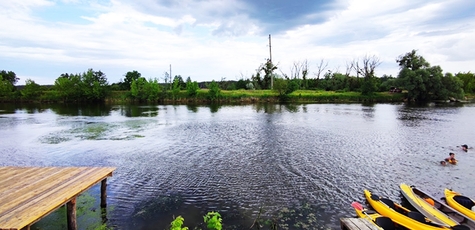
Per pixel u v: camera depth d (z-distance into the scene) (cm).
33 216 841
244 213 1253
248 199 1398
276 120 4212
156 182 1620
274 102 7962
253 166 1916
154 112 5538
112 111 5797
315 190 1509
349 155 2195
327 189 1523
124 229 1117
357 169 1856
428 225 1023
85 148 2441
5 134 3106
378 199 1270
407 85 7625
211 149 2394
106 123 3947
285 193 1470
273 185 1577
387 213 1154
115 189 1516
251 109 6059
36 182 1141
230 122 4019
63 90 8662
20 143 2650
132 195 1441
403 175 1741
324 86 10356
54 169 1330
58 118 4559
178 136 2973
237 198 1410
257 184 1591
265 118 4462
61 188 1072
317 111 5494
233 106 6894
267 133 3134
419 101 7888
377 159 2086
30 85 8781
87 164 1980
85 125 3756
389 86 8812
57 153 2277
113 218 1202
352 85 9869
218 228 945
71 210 1045
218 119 4372
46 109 6344
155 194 1455
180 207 1311
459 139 2773
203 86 12088
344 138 2848
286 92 8269
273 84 9138
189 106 7031
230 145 2542
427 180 1658
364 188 1536
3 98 8856
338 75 10556
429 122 3906
